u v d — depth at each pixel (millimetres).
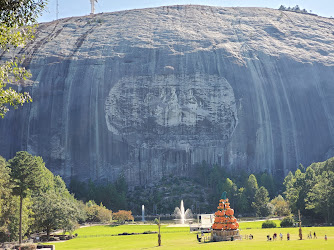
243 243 62500
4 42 29750
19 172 78438
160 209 186000
